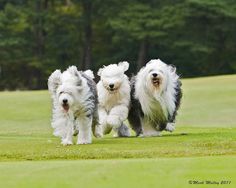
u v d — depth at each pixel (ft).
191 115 98.58
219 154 48.16
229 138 58.08
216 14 210.59
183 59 216.74
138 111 62.90
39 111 102.47
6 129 82.28
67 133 56.29
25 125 89.40
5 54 214.28
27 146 54.80
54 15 217.36
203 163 40.50
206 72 216.13
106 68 62.64
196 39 212.84
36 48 218.59
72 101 54.29
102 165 40.37
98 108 62.69
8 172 39.14
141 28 208.74
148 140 57.82
